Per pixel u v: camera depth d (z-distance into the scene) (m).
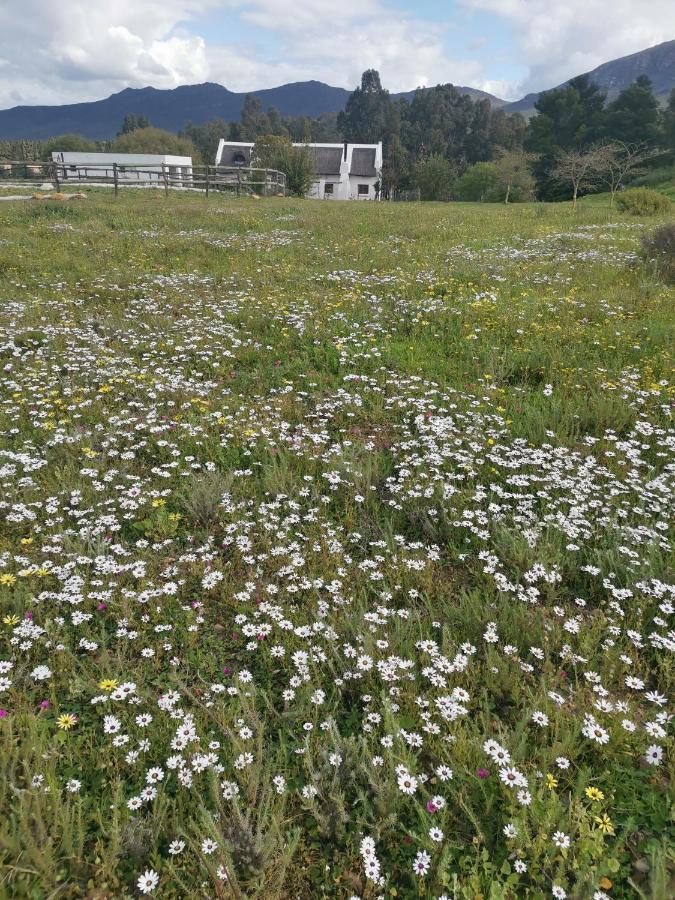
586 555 4.44
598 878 2.41
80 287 11.34
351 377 7.44
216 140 154.88
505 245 17.52
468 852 2.56
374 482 5.41
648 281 12.58
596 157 41.38
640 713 3.29
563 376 7.76
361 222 21.66
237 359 8.22
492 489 5.13
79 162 58.66
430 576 4.22
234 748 2.84
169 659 3.53
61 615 3.79
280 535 4.49
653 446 6.09
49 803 2.55
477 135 130.25
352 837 2.59
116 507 4.88
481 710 3.25
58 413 6.31
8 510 4.69
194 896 2.31
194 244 15.45
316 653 3.50
